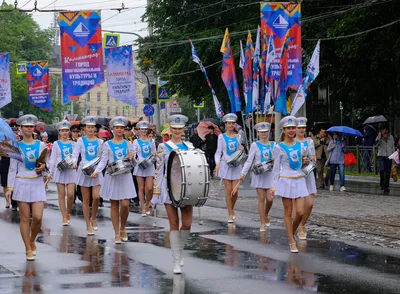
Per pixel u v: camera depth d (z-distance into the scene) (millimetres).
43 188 11516
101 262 11094
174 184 10219
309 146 12258
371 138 34375
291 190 11945
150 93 38594
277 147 12141
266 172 14570
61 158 16016
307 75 22391
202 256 11547
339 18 33938
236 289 9078
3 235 14289
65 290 9062
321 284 9328
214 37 38781
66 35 26047
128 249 12375
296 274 10000
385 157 24328
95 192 14609
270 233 14273
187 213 10406
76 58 26094
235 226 15406
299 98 22516
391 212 17797
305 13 35125
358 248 12242
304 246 12531
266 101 22969
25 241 11336
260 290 9008
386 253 11711
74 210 19031
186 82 42938
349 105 40688
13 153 11117
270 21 22641
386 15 31781
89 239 13664
